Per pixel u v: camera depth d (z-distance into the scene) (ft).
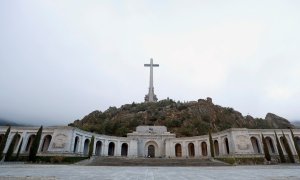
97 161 150.20
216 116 387.96
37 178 45.19
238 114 417.90
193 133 306.14
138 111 393.91
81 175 55.21
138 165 138.00
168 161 153.07
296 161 158.30
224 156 167.63
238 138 176.55
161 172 70.90
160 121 346.54
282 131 174.60
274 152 187.01
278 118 407.85
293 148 184.44
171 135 249.55
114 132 303.48
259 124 390.01
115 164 139.85
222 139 194.90
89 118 397.19
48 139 201.16
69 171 70.85
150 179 45.91
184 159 163.32
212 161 153.07
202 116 373.61
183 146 228.63
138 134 248.73
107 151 218.59
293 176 51.70
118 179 45.47
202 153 224.94
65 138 179.11
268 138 196.75
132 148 231.71
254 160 148.15
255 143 196.85
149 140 246.47
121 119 355.77
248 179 44.62
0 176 48.42
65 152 163.84
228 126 355.15
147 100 435.12
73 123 383.65
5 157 145.07
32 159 141.49
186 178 48.26
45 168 86.63
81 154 172.86
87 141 210.59
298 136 189.67
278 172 67.21
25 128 196.75
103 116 393.50
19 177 46.65
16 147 189.16
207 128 321.11
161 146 244.01
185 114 369.91
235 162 143.64
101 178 47.57
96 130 299.58
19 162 138.21
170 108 396.57
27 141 193.77
